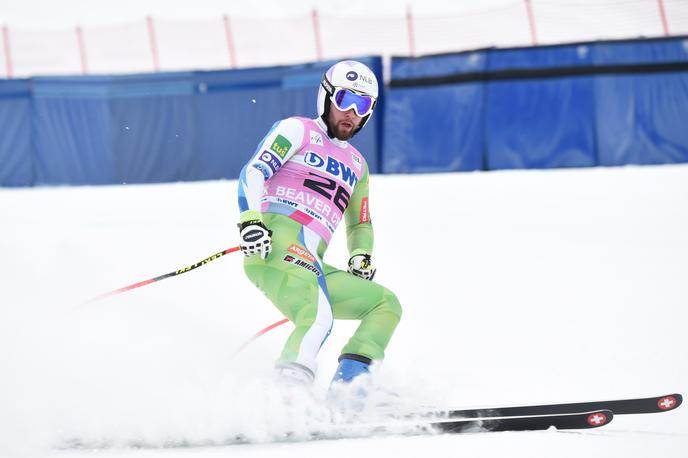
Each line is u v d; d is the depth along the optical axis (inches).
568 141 2073.1
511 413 444.1
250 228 506.3
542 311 787.4
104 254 1098.1
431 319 772.0
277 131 541.0
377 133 2207.2
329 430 439.8
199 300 829.2
